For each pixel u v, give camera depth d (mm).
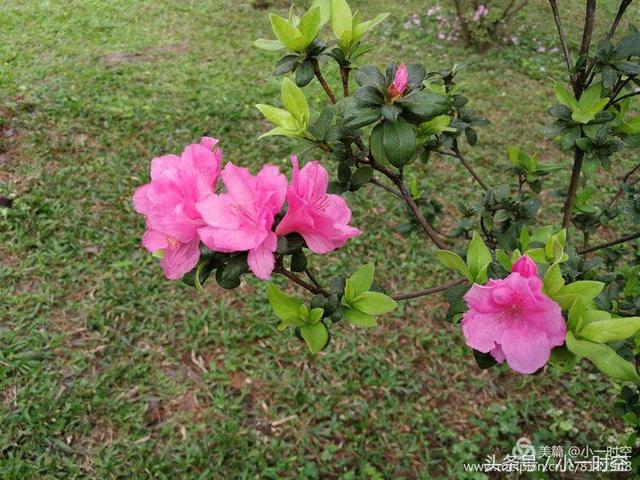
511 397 3328
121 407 3066
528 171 2203
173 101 5461
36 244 3910
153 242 1058
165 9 7699
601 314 1035
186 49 6625
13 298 3549
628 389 2158
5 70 5664
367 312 1278
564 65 6641
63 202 4246
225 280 1073
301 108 1350
